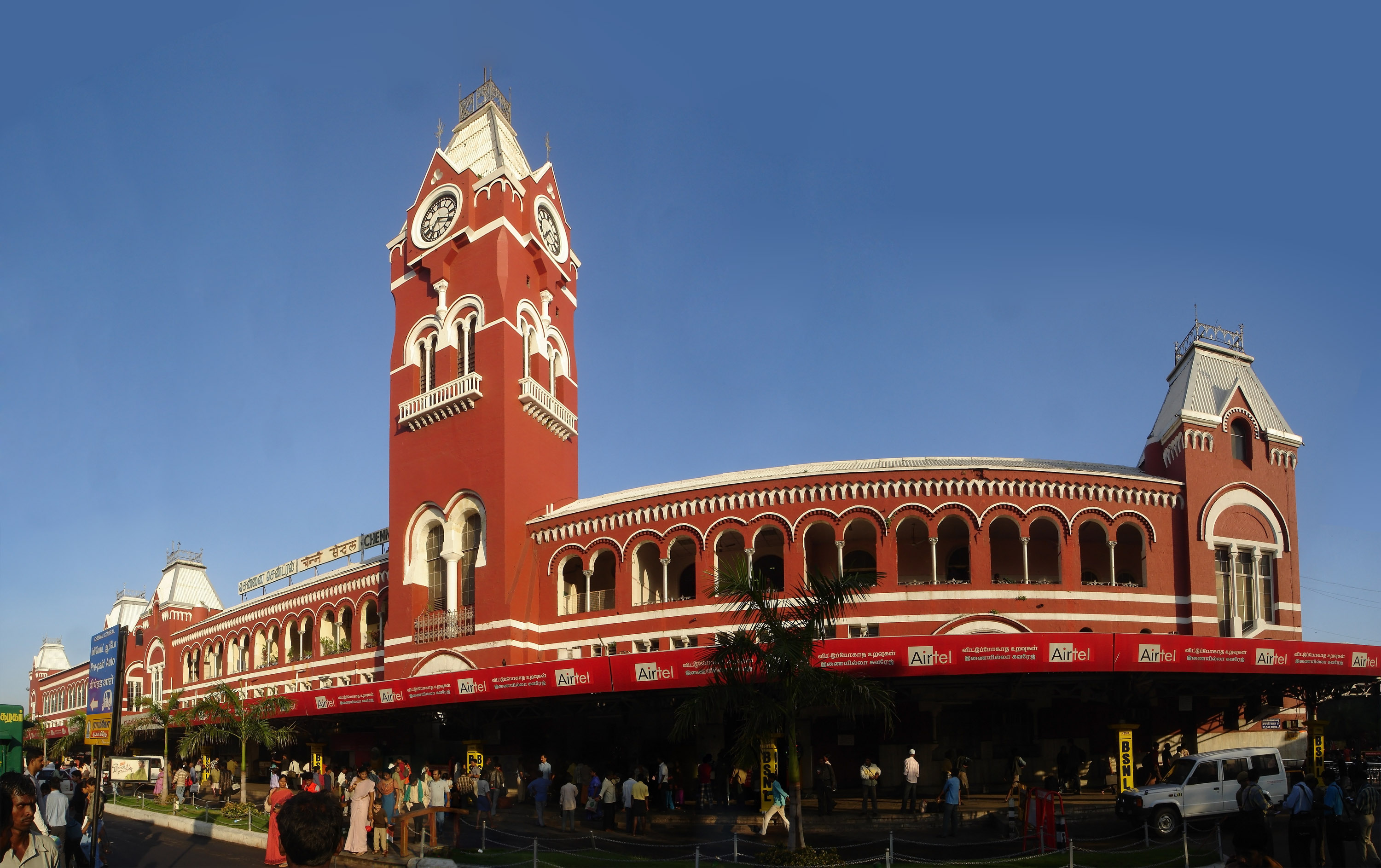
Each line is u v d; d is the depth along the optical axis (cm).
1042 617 4394
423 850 2969
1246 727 4756
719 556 5300
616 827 3778
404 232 6250
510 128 6438
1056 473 4544
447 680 4462
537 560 5334
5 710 2469
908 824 3491
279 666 6994
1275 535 4728
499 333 5562
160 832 4047
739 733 2986
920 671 3641
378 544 6706
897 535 4984
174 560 9331
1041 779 4209
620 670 3969
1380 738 5969
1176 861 2688
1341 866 2502
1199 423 4688
